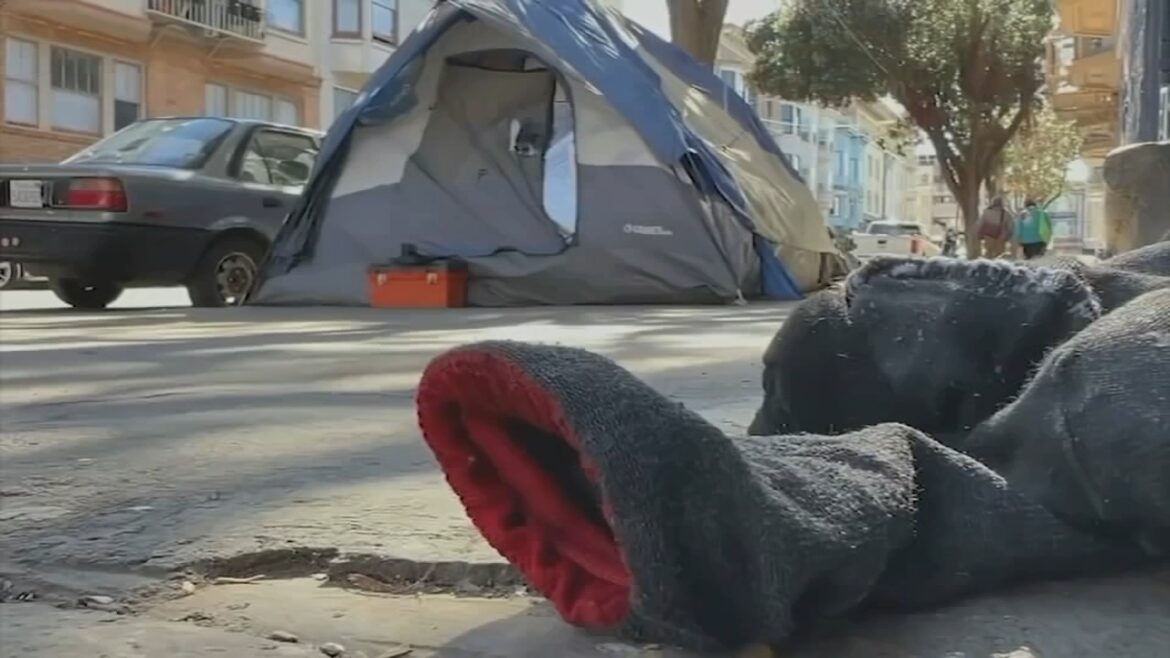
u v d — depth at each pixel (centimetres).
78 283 843
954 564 146
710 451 123
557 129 809
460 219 806
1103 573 158
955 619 146
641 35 888
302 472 243
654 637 136
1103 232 455
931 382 179
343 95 2844
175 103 2355
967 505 148
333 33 2769
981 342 177
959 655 136
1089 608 148
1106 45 1977
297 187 867
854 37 2209
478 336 550
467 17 790
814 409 191
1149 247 201
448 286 770
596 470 122
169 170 780
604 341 514
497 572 172
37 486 233
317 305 805
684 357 449
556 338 530
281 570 181
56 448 275
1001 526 147
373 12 2805
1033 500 149
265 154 854
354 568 177
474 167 813
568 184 795
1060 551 150
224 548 184
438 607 163
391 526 195
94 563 181
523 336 541
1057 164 4191
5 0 1961
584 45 781
